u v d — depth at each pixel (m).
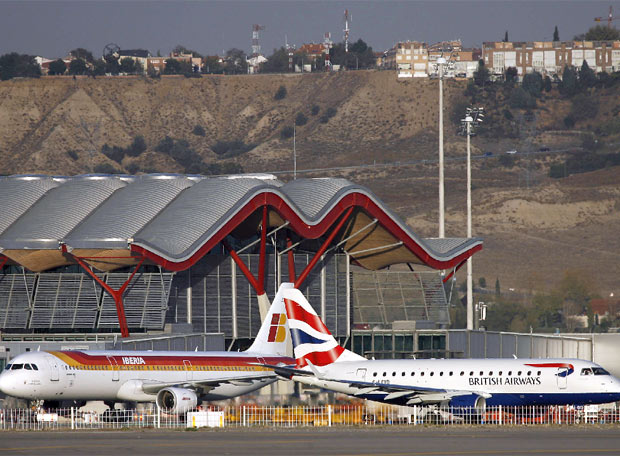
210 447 189.00
